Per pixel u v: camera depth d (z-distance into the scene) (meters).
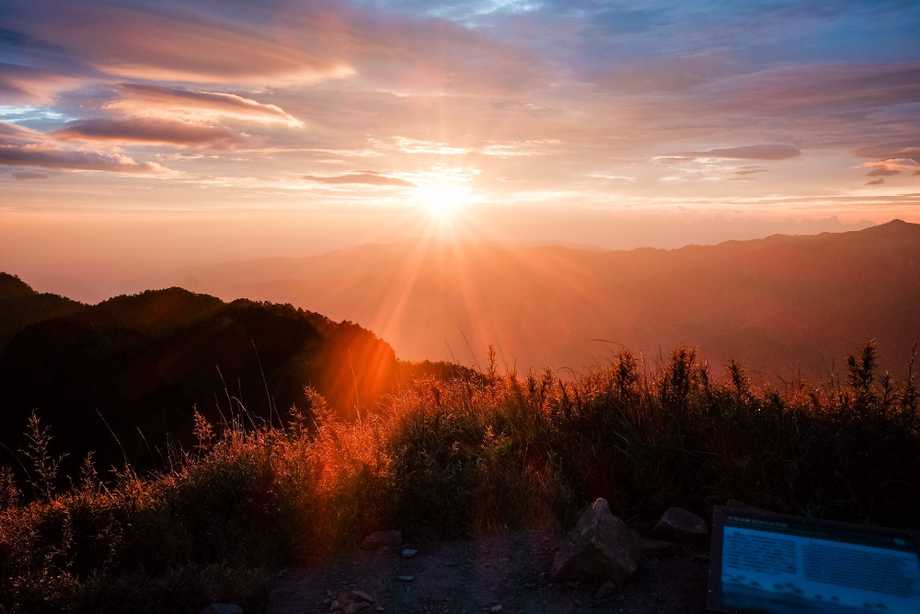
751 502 4.48
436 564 4.39
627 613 3.61
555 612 3.68
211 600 3.71
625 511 4.79
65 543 4.31
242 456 5.46
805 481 4.51
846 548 3.30
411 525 4.91
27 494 5.74
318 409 6.57
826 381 5.46
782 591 3.19
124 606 3.62
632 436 5.30
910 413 4.61
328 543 4.68
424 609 3.82
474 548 4.57
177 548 4.45
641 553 4.14
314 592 4.12
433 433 6.21
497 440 5.69
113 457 15.12
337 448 5.85
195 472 5.43
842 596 3.10
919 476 4.28
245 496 4.96
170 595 3.68
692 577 3.93
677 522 4.40
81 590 3.72
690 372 5.97
